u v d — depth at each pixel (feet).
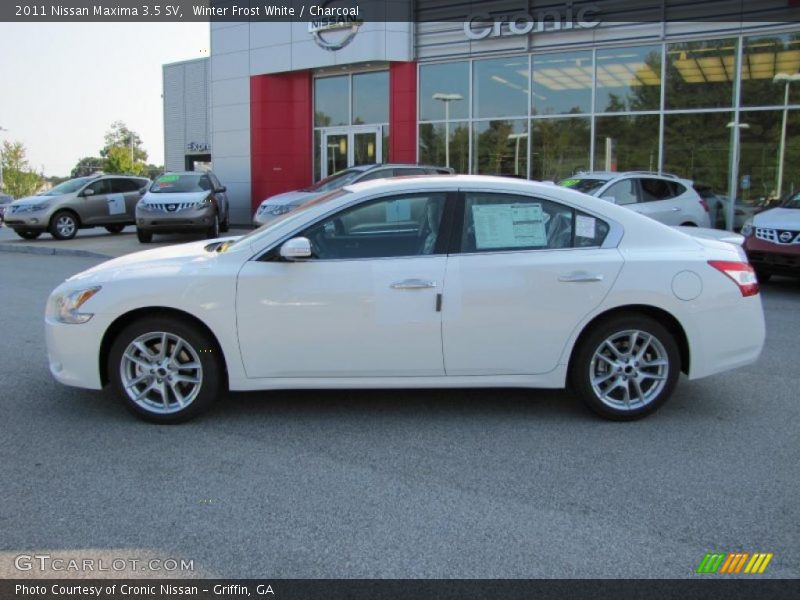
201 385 15.67
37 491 12.51
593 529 11.21
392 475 13.24
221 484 12.83
